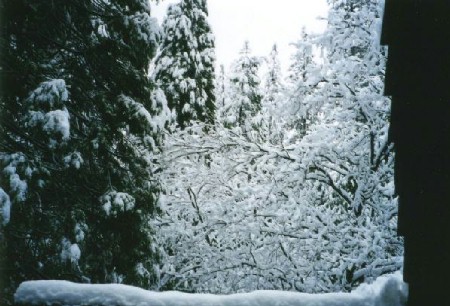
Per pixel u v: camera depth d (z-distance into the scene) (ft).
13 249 22.86
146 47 28.55
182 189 33.88
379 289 9.90
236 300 9.96
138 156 29.48
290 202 31.07
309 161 30.71
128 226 27.02
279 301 9.90
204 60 64.13
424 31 9.59
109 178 26.84
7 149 23.47
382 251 26.81
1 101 23.44
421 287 9.00
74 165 24.30
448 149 9.00
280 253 30.50
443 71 9.31
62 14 26.53
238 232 30.83
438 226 8.93
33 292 10.08
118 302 9.88
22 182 21.93
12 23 24.08
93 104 28.02
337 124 31.78
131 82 29.04
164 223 33.76
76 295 10.02
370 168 29.86
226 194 34.32
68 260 23.57
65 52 27.76
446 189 8.92
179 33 62.80
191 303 9.89
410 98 9.63
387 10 9.90
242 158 33.45
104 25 28.22
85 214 26.30
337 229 28.66
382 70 31.14
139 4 30.68
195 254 31.89
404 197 9.45
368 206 30.27
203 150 34.55
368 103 30.96
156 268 29.89
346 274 29.35
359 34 31.58
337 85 33.06
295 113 33.88
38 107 23.29
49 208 25.13
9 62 23.49
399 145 9.68
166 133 34.04
